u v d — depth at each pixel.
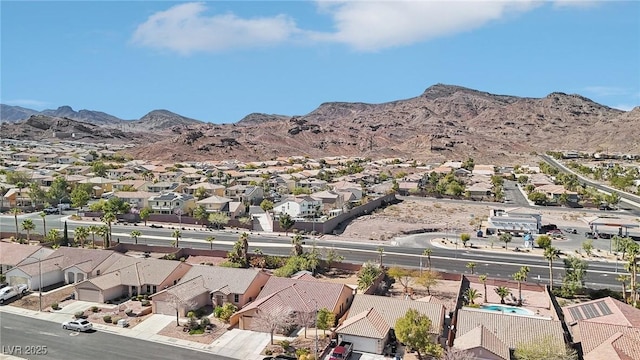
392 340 68.88
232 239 133.88
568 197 198.50
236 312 76.00
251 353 65.75
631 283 89.75
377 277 95.94
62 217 158.00
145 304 81.56
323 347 67.31
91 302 84.06
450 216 171.75
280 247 126.12
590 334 64.69
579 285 92.75
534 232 145.88
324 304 76.00
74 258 97.81
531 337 64.06
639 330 64.12
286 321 71.00
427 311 71.44
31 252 99.31
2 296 83.31
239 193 193.12
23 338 69.19
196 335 71.19
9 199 171.75
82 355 64.25
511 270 109.25
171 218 155.25
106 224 129.12
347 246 129.12
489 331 65.12
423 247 130.25
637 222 159.50
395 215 172.12
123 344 67.88
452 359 58.59
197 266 89.44
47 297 86.06
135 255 115.00
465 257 120.25
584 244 123.50
